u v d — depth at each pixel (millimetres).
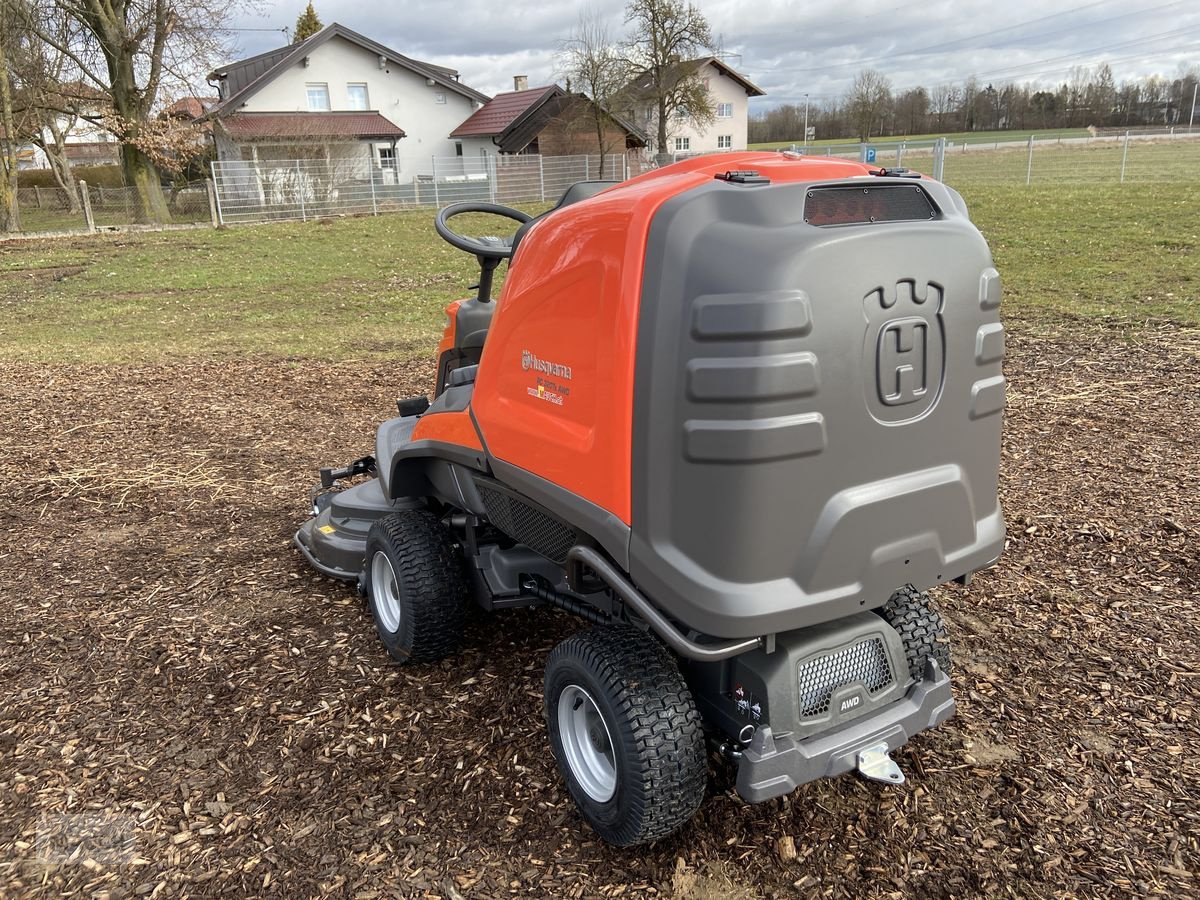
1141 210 17703
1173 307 10352
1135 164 29094
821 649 2426
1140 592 4117
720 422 2084
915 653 2764
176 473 6184
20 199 38844
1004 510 5074
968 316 2363
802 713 2428
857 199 2305
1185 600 4027
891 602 2840
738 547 2143
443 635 3475
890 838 2689
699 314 2074
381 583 3699
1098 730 3162
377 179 33688
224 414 7742
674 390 2146
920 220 2320
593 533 2432
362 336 11609
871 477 2266
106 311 14469
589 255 2340
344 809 2865
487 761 3076
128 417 7660
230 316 13695
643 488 2246
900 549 2357
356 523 4246
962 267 2330
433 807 2867
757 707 2400
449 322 3842
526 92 43719
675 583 2229
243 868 2629
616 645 2539
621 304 2217
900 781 2406
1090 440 6234
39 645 3912
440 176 34844
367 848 2697
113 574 4625
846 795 2871
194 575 4590
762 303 2012
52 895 2543
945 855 2621
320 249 21188
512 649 3777
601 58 37625
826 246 2078
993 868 2568
